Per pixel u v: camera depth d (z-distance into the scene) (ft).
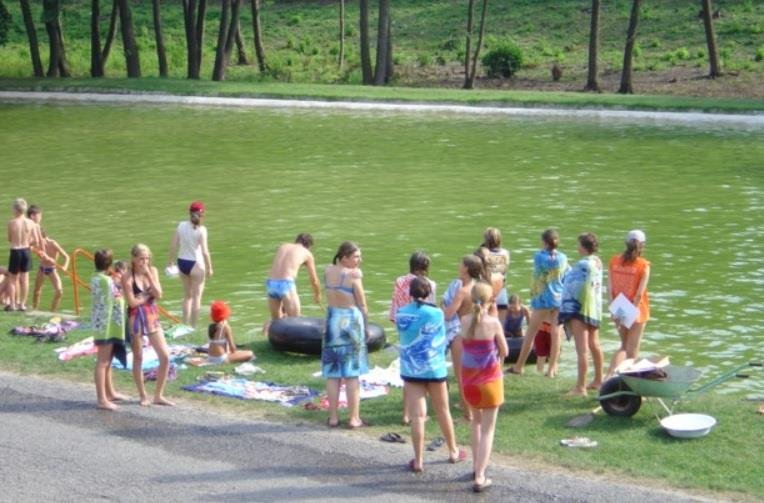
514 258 102.63
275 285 74.84
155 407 57.36
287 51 321.32
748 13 307.37
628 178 146.20
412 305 49.16
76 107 226.17
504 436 53.42
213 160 161.07
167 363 57.57
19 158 162.40
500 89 266.77
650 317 84.38
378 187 139.95
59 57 282.15
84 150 169.78
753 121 202.69
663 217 122.11
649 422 55.31
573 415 56.80
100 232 114.83
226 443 51.93
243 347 71.05
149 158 162.91
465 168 153.69
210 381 62.18
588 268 60.08
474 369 47.11
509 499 45.44
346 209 126.11
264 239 111.14
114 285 56.95
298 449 51.21
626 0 327.26
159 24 279.49
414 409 48.70
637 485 47.24
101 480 47.24
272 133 188.44
